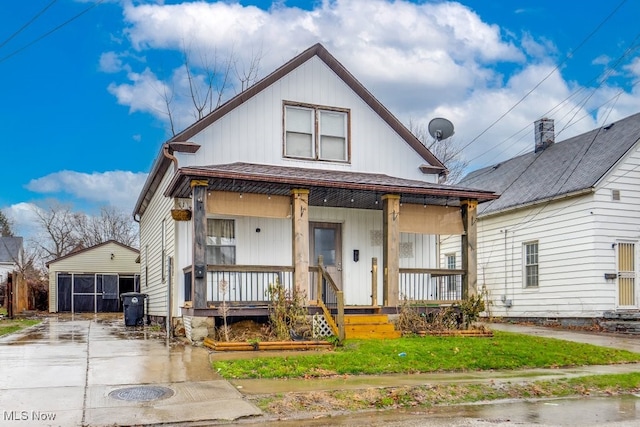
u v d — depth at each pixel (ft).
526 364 31.81
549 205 59.93
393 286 41.86
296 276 39.06
